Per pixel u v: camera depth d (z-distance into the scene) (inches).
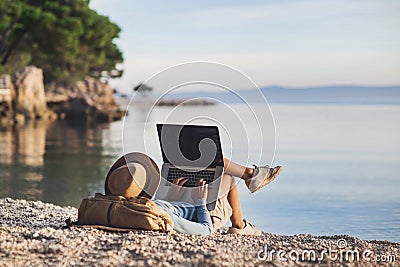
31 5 2514.8
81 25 2527.1
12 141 1371.8
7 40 2465.6
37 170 859.4
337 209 613.6
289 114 3479.3
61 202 594.6
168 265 262.8
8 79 2231.8
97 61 3043.8
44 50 2507.4
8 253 275.0
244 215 582.2
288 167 995.9
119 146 1283.2
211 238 321.4
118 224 322.7
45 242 292.8
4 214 402.9
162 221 323.3
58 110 2613.2
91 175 815.1
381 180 845.8
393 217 572.4
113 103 3267.7
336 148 1347.2
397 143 1478.8
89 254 277.4
